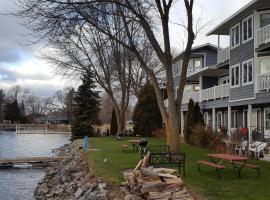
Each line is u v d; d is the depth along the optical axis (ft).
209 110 136.05
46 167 100.32
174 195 39.63
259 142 78.18
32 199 64.34
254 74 92.07
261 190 42.63
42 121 479.41
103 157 73.61
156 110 144.77
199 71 138.92
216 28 112.78
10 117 429.38
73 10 62.80
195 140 97.30
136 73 180.96
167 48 68.54
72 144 139.33
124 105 151.53
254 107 103.76
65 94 431.02
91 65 147.54
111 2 64.64
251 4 88.17
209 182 46.70
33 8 61.57
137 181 42.78
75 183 61.98
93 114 175.94
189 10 68.13
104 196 46.78
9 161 100.22
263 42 87.45
